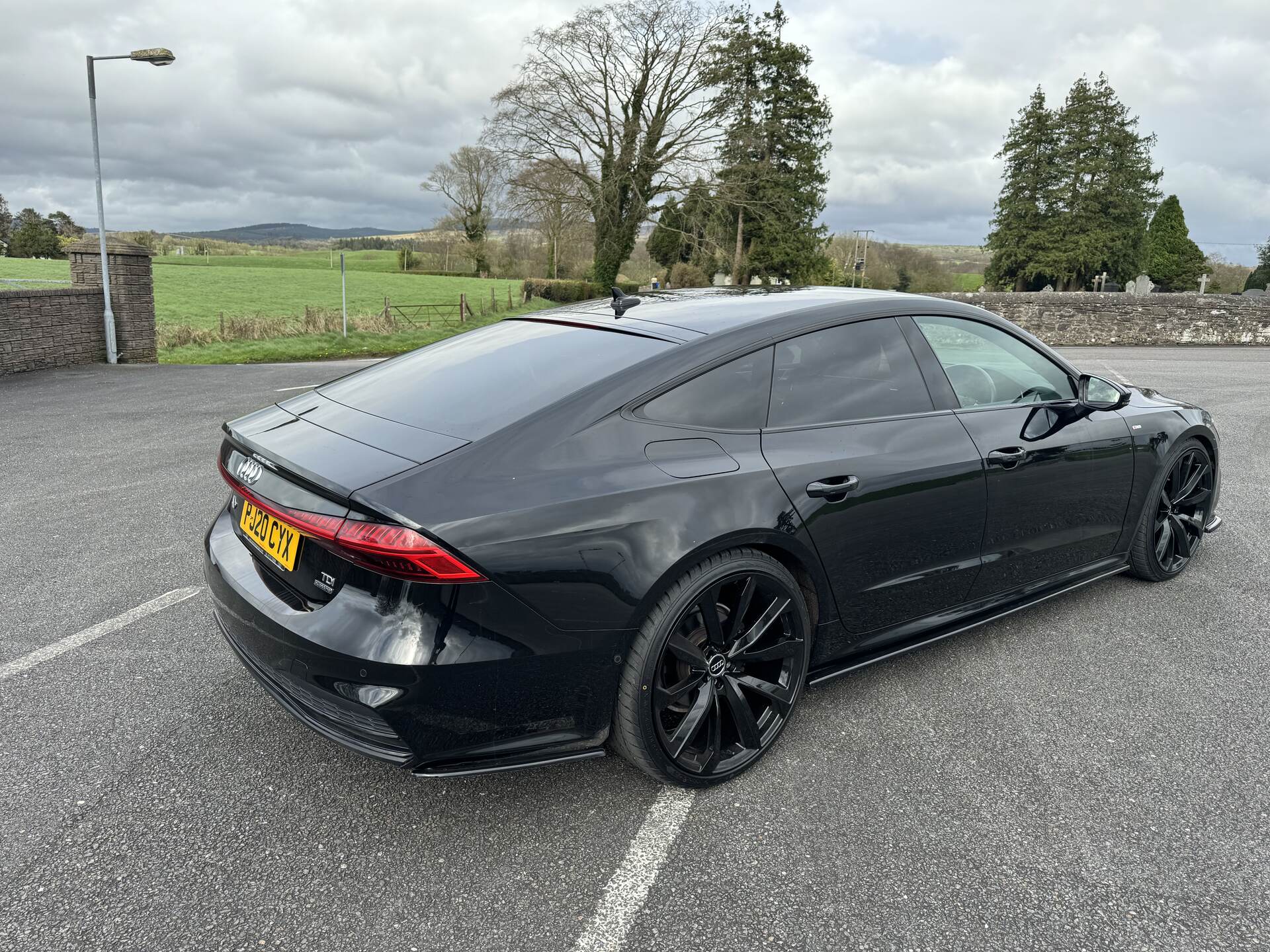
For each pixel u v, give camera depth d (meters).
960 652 3.24
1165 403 3.83
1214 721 2.72
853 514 2.49
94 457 6.54
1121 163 50.09
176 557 4.21
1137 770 2.45
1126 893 1.95
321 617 1.97
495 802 2.30
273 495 2.11
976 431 2.86
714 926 1.84
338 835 2.15
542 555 1.95
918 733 2.65
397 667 1.87
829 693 2.92
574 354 2.49
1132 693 2.91
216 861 2.04
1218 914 1.88
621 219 34.84
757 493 2.28
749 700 2.50
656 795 2.33
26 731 2.60
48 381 11.58
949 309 3.03
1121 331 23.53
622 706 2.16
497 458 2.03
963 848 2.11
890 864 2.05
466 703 1.95
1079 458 3.20
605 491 2.06
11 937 1.78
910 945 1.79
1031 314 23.80
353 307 37.22
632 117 33.91
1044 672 3.06
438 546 1.85
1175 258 58.34
